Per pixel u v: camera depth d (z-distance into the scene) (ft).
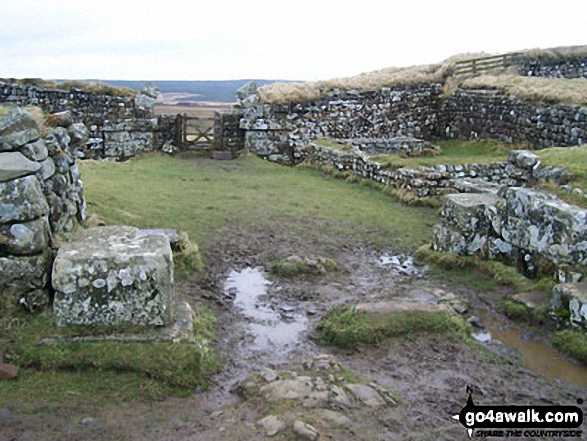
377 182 49.01
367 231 36.22
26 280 19.45
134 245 19.72
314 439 14.37
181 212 37.60
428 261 30.66
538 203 26.68
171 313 19.08
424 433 15.40
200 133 66.03
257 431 14.83
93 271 18.37
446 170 47.09
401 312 22.17
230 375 18.58
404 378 18.74
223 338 21.45
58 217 23.18
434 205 42.22
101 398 16.26
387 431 15.29
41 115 25.34
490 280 27.91
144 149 63.41
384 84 72.02
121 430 14.92
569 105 57.98
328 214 39.75
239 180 50.90
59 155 24.12
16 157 19.98
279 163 63.16
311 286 27.14
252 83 64.95
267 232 35.01
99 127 62.59
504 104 67.46
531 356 21.06
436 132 78.02
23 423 14.83
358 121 68.85
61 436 14.47
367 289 26.89
